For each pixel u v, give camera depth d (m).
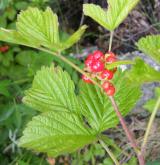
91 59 0.10
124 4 0.10
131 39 0.33
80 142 0.11
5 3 0.28
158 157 0.22
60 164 0.24
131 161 0.18
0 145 0.24
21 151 0.23
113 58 0.10
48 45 0.09
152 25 0.32
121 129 0.25
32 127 0.10
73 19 0.35
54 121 0.11
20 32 0.10
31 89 0.11
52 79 0.11
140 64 0.08
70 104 0.11
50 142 0.10
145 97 0.26
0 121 0.22
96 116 0.11
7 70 0.27
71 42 0.09
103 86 0.10
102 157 0.24
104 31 0.34
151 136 0.23
